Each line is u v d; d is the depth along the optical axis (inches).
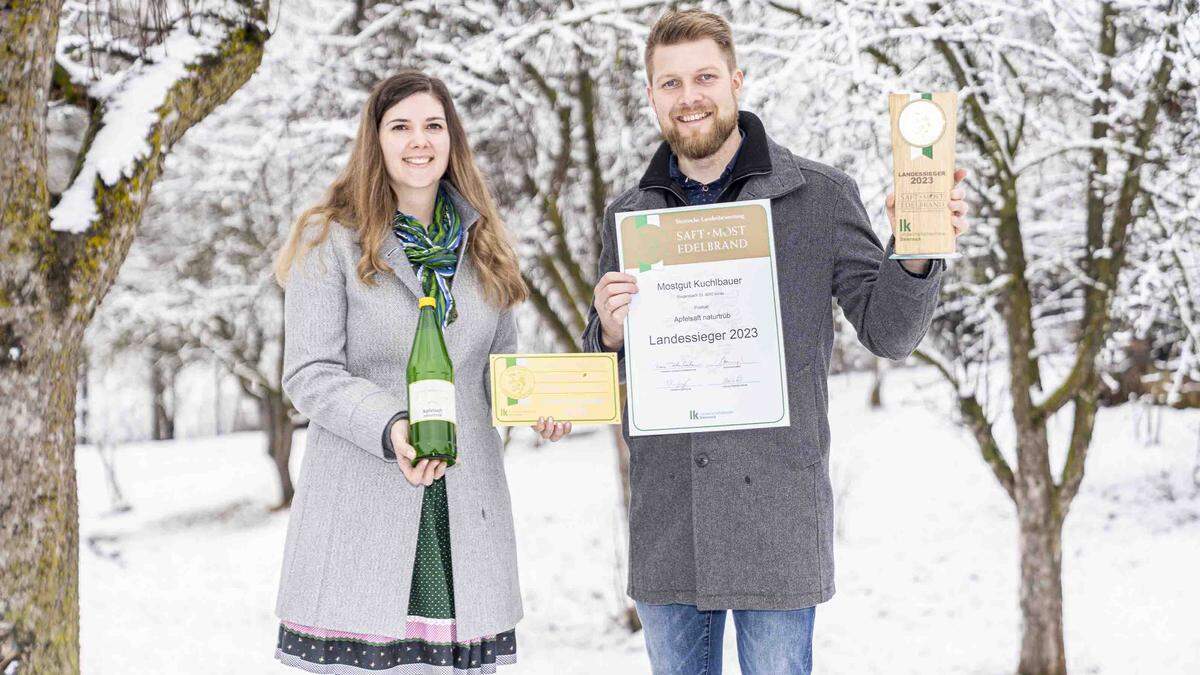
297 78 258.7
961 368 270.2
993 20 200.2
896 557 438.9
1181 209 238.4
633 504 104.6
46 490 88.0
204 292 528.7
